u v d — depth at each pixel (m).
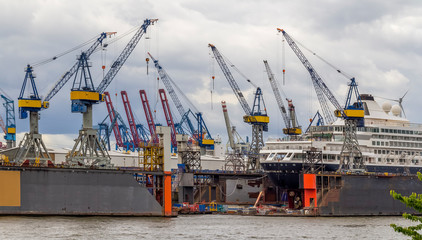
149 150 198.25
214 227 163.62
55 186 174.25
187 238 139.88
